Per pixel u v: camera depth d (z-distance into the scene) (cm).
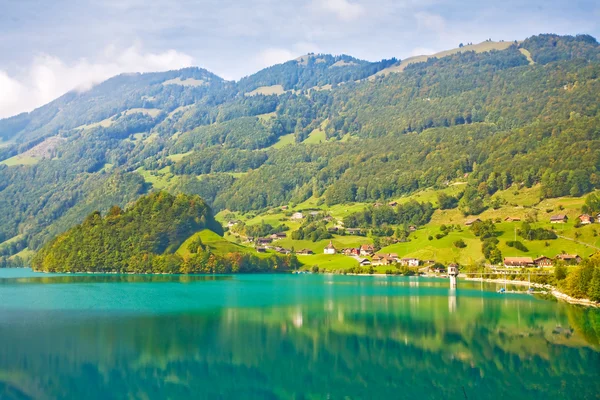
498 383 8369
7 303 14925
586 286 16625
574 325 12294
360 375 8656
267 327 11825
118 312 13538
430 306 15225
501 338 10956
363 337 10962
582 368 9038
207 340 10556
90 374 8475
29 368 8631
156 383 8181
